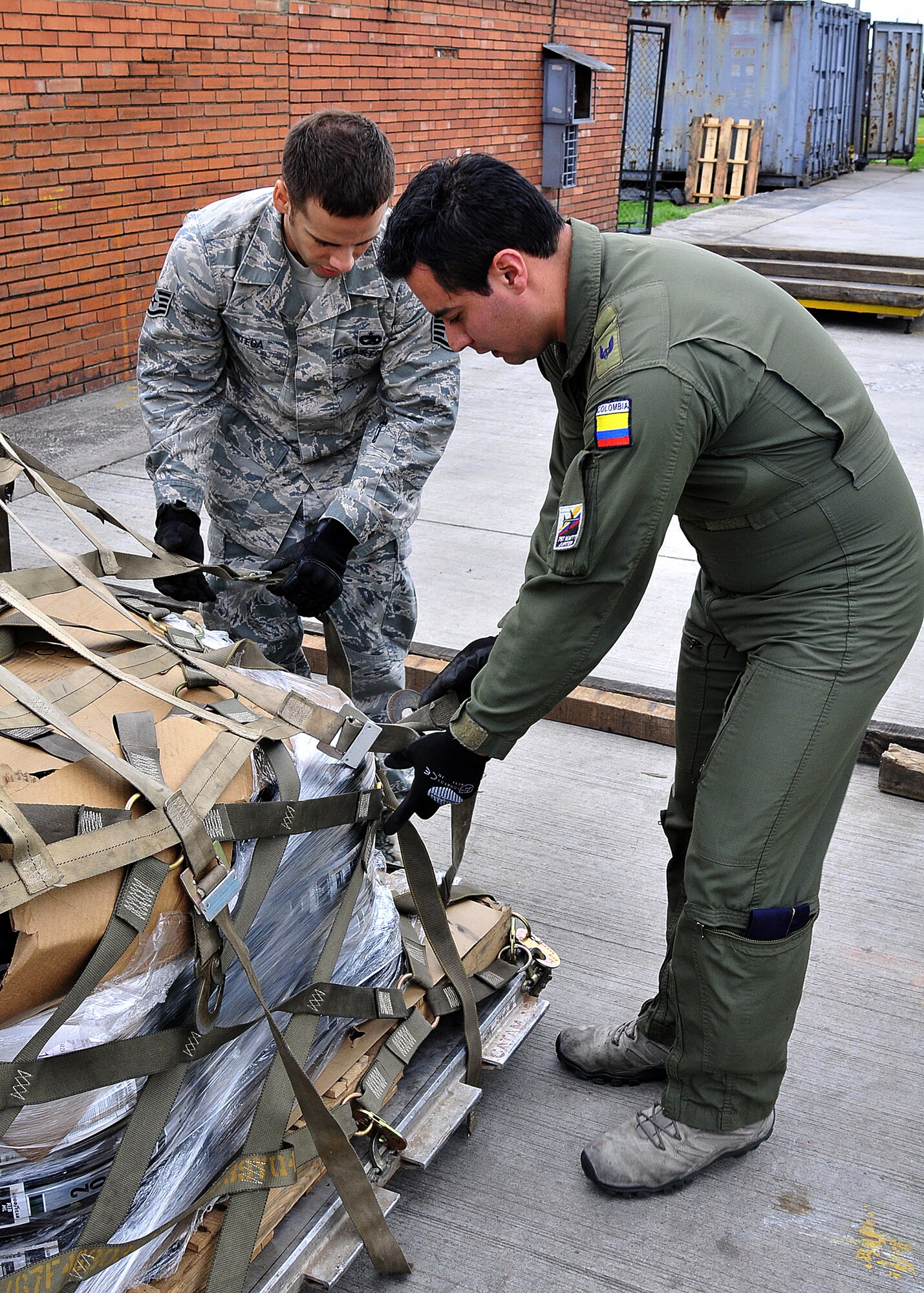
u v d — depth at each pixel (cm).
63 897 117
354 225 183
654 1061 201
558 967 232
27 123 537
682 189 1708
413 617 247
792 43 1588
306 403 217
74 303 596
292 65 695
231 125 661
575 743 323
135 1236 130
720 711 191
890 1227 179
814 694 161
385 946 175
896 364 786
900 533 161
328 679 215
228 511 233
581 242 151
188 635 168
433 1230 176
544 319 151
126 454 529
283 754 146
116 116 585
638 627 388
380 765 200
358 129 178
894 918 252
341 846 158
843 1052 214
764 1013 173
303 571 205
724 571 167
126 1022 124
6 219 541
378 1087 165
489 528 470
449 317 154
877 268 952
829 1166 190
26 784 123
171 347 212
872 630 161
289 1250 150
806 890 172
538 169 1025
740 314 149
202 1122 140
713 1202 183
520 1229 177
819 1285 169
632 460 143
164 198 631
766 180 1691
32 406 586
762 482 154
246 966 130
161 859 124
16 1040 116
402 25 787
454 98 869
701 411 145
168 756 134
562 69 980
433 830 279
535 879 262
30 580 163
